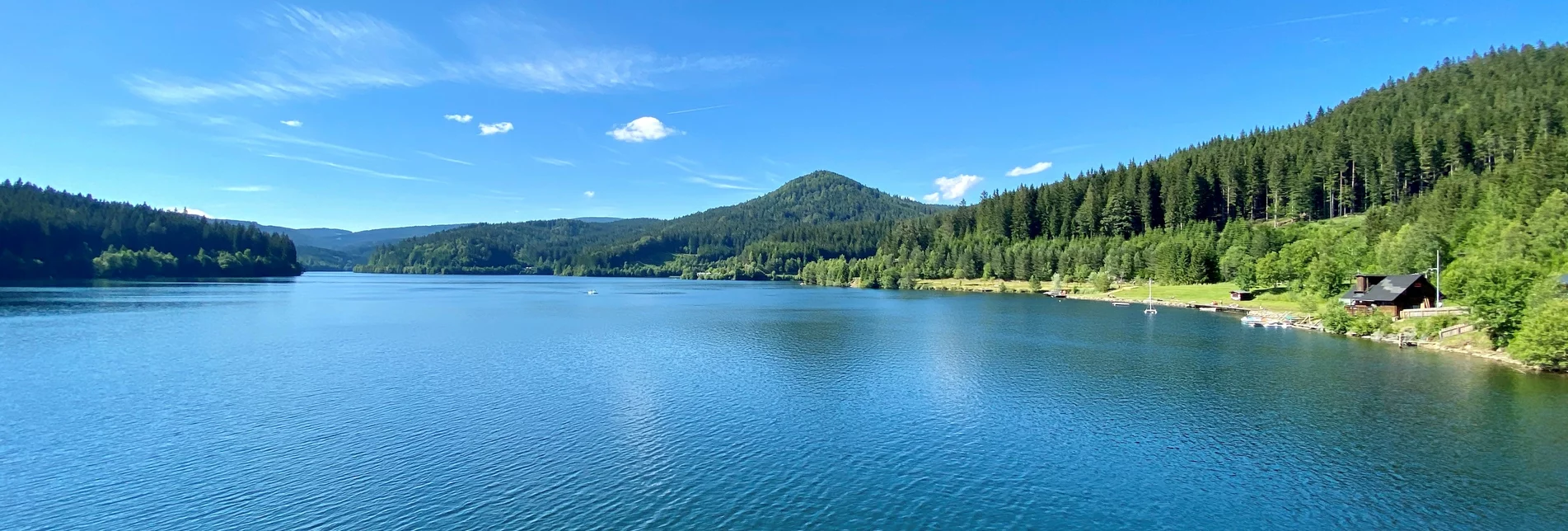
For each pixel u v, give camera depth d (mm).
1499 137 170750
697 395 49000
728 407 45438
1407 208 150250
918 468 34062
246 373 56156
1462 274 79375
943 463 34906
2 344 69812
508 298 162250
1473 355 63750
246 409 43906
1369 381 53094
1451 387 50188
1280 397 48375
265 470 33000
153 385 50875
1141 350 71625
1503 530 27156
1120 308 132000
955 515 28797
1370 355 65938
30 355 63156
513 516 28188
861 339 81438
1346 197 189500
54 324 87312
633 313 118750
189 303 124062
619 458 35125
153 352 66375
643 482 31891
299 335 81938
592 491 30875
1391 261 114125
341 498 29812
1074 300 158000
